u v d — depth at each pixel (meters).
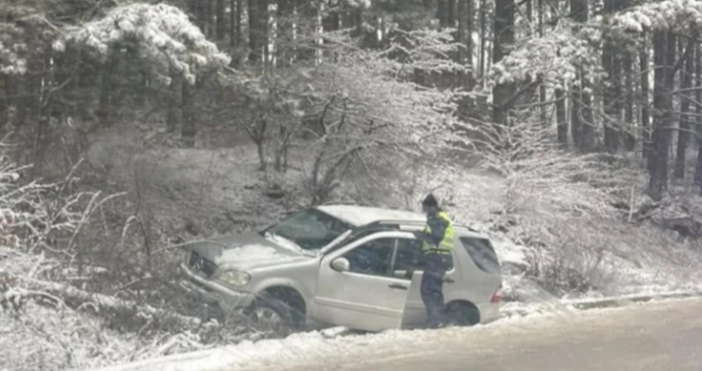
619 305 13.80
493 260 11.53
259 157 16.69
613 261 17.86
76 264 9.60
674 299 15.07
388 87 16.02
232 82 13.05
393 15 19.16
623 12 21.23
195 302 9.79
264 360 8.28
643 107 29.23
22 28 11.35
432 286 10.70
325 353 8.68
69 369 7.93
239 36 16.61
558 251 16.53
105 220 11.16
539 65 19.81
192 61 11.34
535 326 10.90
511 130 19.22
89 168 12.41
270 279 9.83
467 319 11.12
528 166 18.80
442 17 24.73
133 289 9.55
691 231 25.31
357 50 16.42
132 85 13.63
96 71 12.89
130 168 13.60
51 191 11.14
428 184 17.23
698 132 34.12
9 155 11.55
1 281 8.66
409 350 8.97
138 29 10.69
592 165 21.67
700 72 34.31
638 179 26.14
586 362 8.44
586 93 21.80
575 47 20.19
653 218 24.66
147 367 7.85
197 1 16.02
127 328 9.06
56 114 13.54
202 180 15.29
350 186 16.41
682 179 36.12
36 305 8.98
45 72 12.48
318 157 16.23
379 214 11.38
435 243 10.81
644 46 26.23
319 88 15.73
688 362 8.52
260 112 14.75
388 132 16.22
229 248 10.48
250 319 9.66
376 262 10.54
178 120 16.08
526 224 18.11
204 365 8.01
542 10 27.30
